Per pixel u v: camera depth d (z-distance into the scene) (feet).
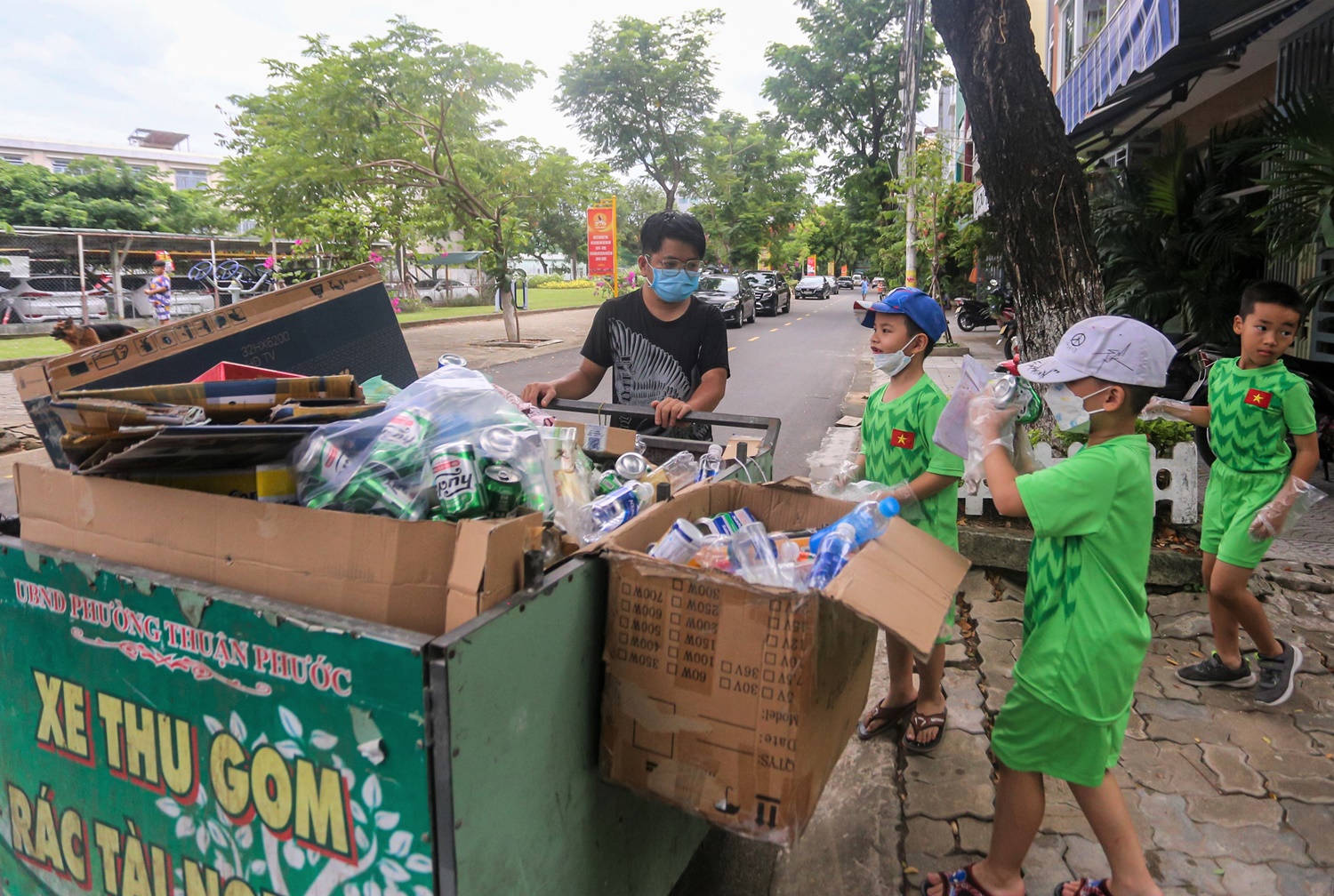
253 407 5.45
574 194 60.80
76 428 4.95
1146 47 19.63
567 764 4.98
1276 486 9.96
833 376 42.93
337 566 4.59
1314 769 9.16
